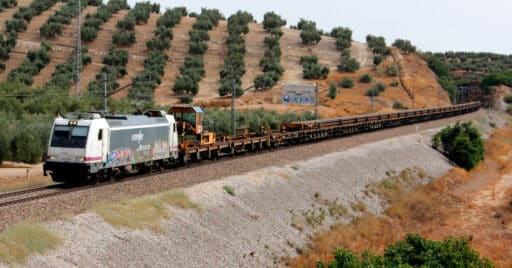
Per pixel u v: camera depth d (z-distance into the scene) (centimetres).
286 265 3086
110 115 3575
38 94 7225
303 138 6488
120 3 17375
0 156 5022
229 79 13100
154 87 12212
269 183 4025
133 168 3791
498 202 5762
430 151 7475
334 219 4062
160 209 2917
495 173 7562
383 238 3988
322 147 6006
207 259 2722
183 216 2989
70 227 2425
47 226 2355
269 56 15038
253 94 12575
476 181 6875
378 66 15850
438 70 19388
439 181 6309
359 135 7625
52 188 3284
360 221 4209
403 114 9650
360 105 12538
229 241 3000
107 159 3438
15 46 13288
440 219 4966
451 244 3020
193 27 16238
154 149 3928
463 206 5538
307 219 3791
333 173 4931
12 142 5081
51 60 12988
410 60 17475
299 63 15338
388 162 6084
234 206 3403
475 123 11175
